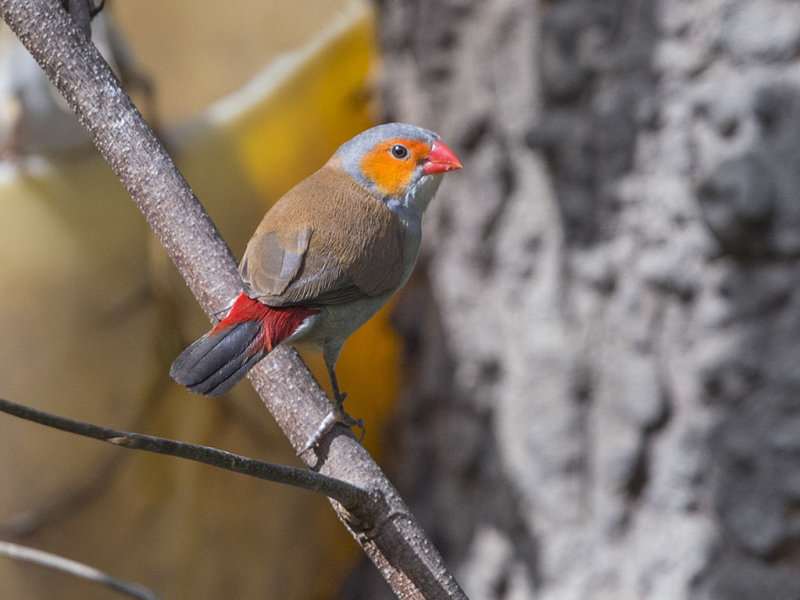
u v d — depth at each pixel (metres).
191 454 3.48
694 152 8.34
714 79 8.27
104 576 5.08
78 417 9.77
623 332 8.88
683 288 8.55
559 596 9.14
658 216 8.64
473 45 9.76
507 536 9.56
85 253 9.70
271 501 10.77
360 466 4.55
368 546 4.42
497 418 9.69
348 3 11.40
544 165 9.30
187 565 10.37
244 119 10.81
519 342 9.45
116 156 4.84
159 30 10.86
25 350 9.53
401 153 6.15
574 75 9.02
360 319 5.83
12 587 9.70
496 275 9.72
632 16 8.77
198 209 4.98
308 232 5.57
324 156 11.23
